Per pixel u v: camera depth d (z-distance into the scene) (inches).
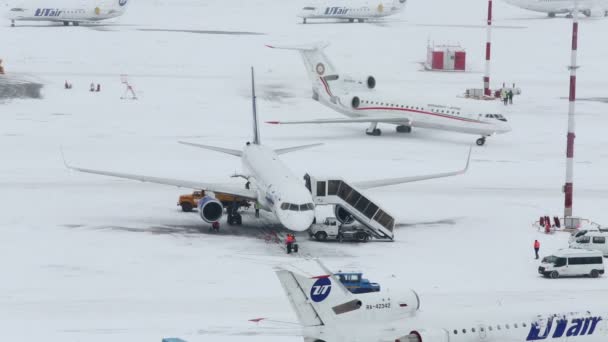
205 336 7194.9
